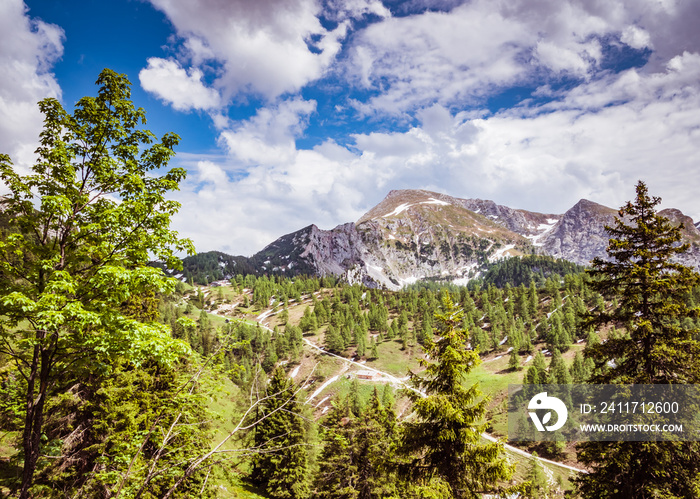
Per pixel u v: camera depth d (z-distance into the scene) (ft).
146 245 34.22
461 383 41.98
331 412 104.37
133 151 36.81
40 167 31.71
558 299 468.75
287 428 97.60
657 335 43.93
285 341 366.63
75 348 29.86
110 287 30.78
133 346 28.86
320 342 434.30
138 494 27.66
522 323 440.04
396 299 622.54
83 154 34.99
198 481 39.29
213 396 32.22
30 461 27.99
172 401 30.50
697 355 41.42
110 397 48.14
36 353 29.43
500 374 323.16
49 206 28.96
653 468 39.24
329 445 77.30
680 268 43.34
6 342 28.37
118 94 36.22
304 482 100.17
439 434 38.96
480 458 37.65
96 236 32.99
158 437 30.73
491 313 485.15
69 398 49.19
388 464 42.86
